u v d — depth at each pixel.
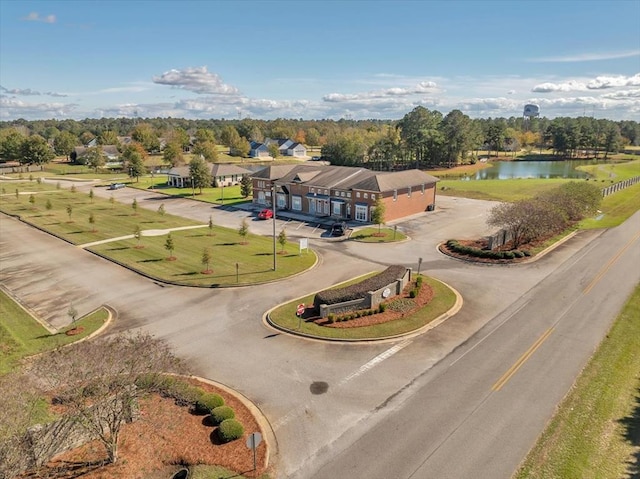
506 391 18.97
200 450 15.30
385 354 22.31
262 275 34.19
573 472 14.32
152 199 73.06
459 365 21.14
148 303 29.42
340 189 55.47
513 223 39.84
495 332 24.53
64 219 56.25
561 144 154.88
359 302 26.95
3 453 12.67
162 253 40.59
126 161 123.12
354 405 18.19
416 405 18.09
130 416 16.45
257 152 153.50
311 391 19.22
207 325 25.95
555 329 24.78
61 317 27.55
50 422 15.20
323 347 23.11
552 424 16.75
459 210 60.19
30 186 89.44
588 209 50.09
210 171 86.25
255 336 24.47
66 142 152.62
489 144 164.38
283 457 15.22
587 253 39.12
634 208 58.62
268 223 53.75
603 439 15.85
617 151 163.12
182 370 18.14
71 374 14.08
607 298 29.00
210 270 35.47
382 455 15.33
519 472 14.43
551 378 19.91
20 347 23.23
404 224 52.09
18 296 31.06
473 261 37.66
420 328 24.95
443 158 129.00
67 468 14.27
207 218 57.19
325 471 14.60
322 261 38.19
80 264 38.03
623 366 20.78
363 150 124.19
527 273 34.31
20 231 50.12
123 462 14.58
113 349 15.59
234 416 16.97
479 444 15.78
